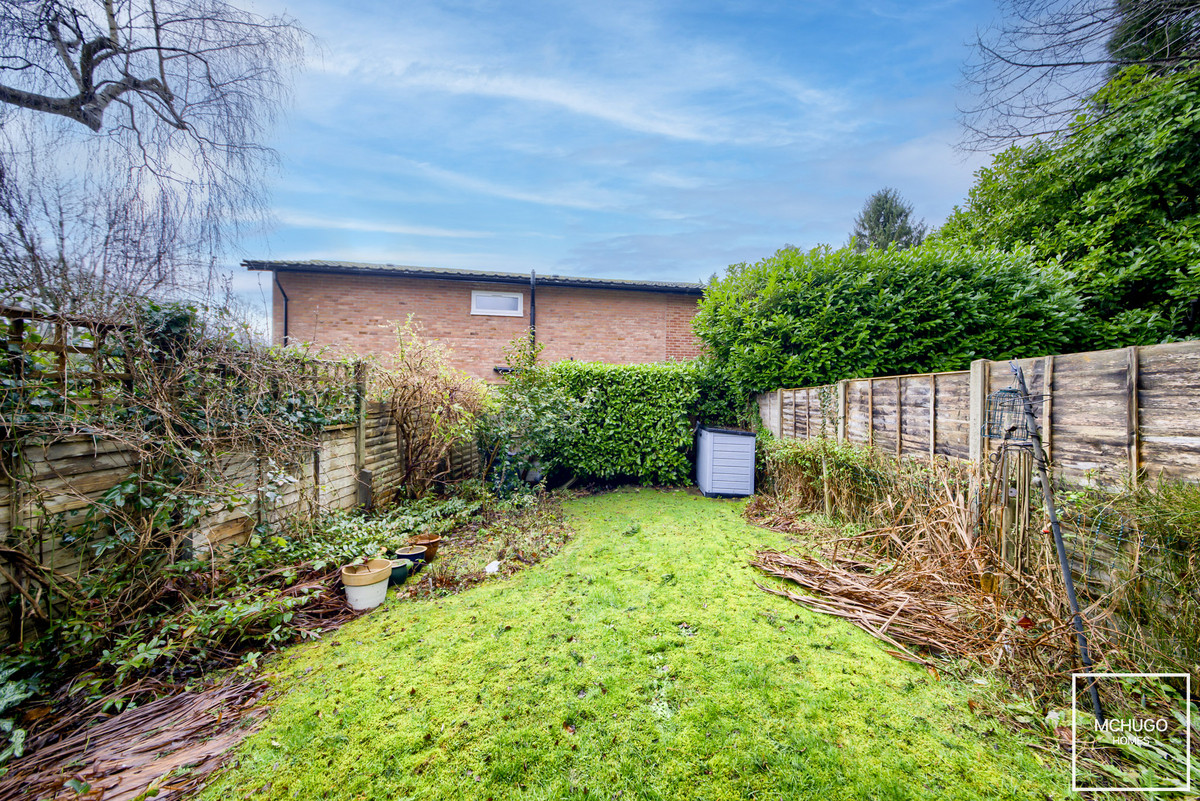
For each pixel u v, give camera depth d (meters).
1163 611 1.96
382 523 4.31
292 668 2.45
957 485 3.04
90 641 2.22
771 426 6.78
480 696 2.19
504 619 2.96
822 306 5.90
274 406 3.42
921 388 3.78
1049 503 2.18
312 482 3.96
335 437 4.29
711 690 2.20
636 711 2.07
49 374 2.24
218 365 3.04
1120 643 2.03
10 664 1.98
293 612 2.90
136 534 2.51
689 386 7.48
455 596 3.37
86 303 2.49
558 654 2.54
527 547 4.30
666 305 10.84
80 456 2.37
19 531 2.11
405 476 5.48
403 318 9.63
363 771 1.77
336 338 9.33
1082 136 5.86
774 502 5.70
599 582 3.53
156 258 3.57
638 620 2.91
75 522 2.34
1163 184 5.36
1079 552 2.35
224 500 2.85
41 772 1.73
